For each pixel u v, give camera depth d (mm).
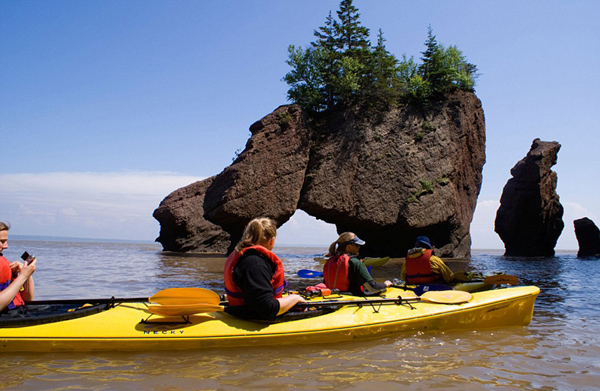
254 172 21219
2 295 3994
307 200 22391
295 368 3814
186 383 3375
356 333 4867
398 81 25328
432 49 27828
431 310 5449
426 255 6641
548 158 32375
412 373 3768
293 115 22844
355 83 23781
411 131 24969
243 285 4328
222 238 32906
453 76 27344
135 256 23125
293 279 11336
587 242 34844
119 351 4176
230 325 4484
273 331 4516
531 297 6086
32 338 4023
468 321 5613
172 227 31672
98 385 3299
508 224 33406
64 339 4082
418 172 24562
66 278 10516
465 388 3436
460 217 26484
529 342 5016
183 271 13805
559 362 4215
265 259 4410
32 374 3500
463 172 27172
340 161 23141
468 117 27125
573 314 6969
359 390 3322
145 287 9258
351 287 5793
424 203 24250
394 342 4852
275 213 21516
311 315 4867
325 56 25219
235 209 20781
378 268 16016
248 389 3281
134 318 4512
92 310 4531
